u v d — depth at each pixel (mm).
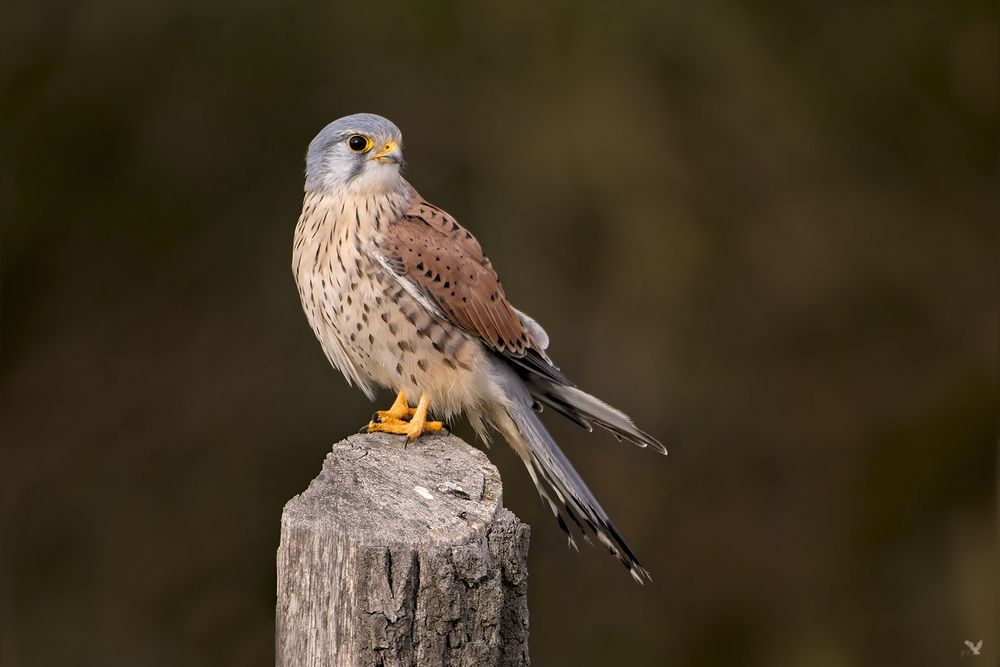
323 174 6895
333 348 7125
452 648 4816
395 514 5078
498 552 5078
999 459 13133
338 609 4793
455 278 6785
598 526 6547
